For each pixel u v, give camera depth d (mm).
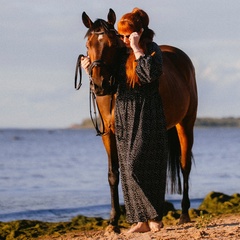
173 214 11453
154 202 7441
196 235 7461
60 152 59625
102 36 7527
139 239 7363
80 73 7918
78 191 22141
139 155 7332
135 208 7461
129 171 7359
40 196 20344
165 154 7500
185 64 9961
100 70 7488
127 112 7426
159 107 7488
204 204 12945
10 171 33719
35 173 32062
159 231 7918
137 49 7234
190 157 10039
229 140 104125
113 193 8383
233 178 26938
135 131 7395
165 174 7527
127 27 7469
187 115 9859
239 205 12453
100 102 8031
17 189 23359
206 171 31188
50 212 15523
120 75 7480
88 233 10164
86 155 52906
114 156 8305
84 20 7902
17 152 59688
